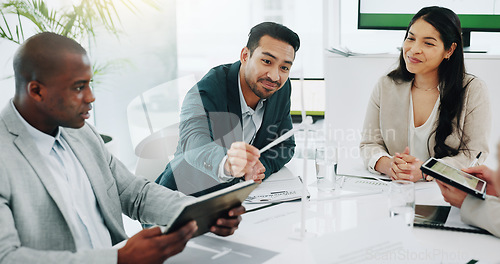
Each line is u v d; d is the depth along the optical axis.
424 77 2.01
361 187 1.70
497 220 1.25
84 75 1.26
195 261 1.13
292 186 1.71
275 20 4.25
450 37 1.92
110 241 1.43
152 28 3.46
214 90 2.07
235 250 1.19
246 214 1.45
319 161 1.65
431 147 2.04
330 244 1.06
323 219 1.38
